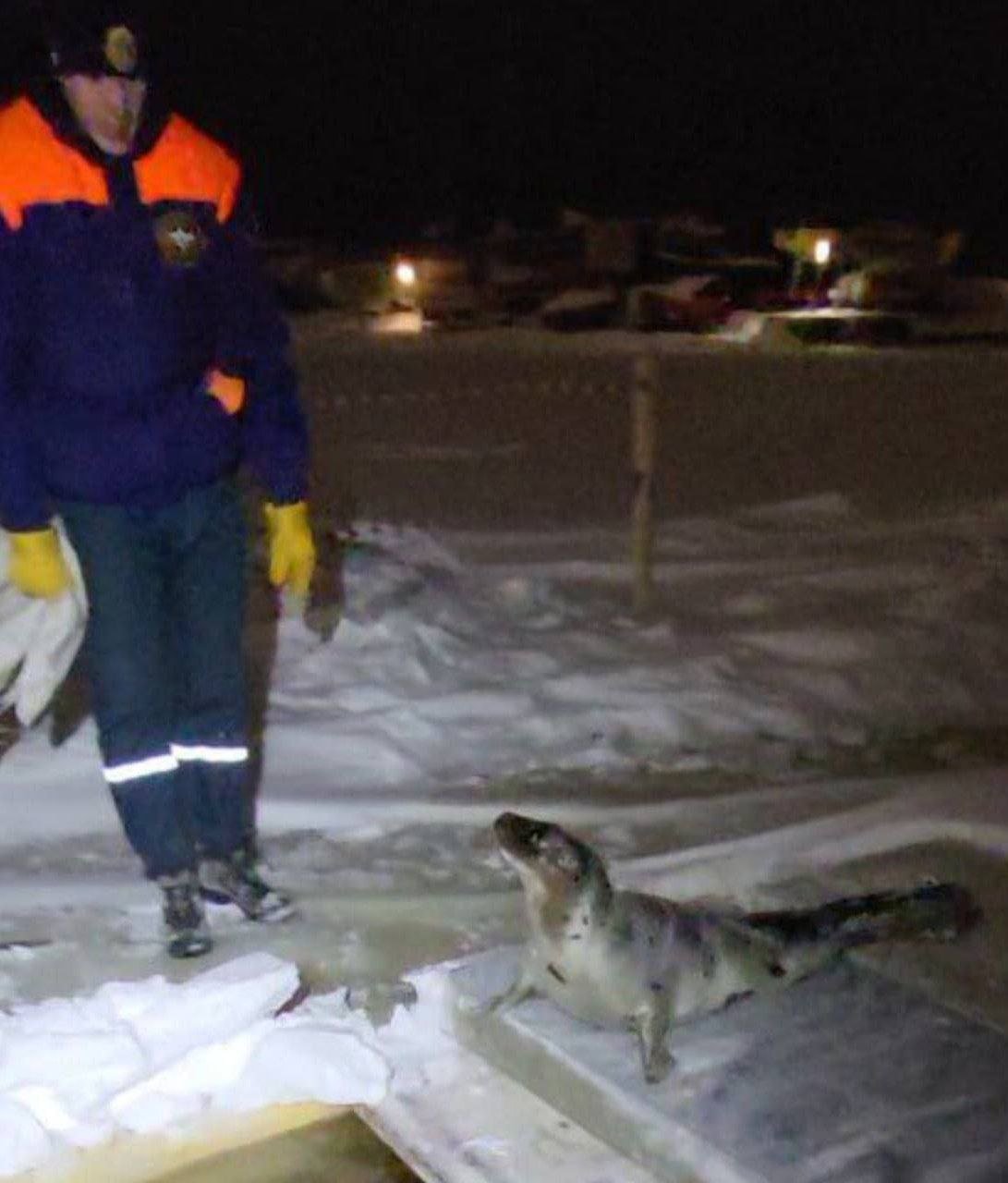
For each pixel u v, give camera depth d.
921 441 12.88
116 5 3.78
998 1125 3.11
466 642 6.64
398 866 4.71
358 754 5.49
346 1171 3.29
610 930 3.35
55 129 3.76
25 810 5.09
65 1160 3.29
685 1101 3.21
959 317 22.58
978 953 4.08
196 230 3.88
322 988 4.00
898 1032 3.46
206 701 4.29
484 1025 3.58
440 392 16.50
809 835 4.84
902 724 5.90
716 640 6.73
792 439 12.98
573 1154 3.26
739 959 3.55
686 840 4.88
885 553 8.38
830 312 22.06
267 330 4.16
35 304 3.82
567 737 5.70
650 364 7.04
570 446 12.71
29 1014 3.63
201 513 4.10
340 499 10.15
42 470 3.95
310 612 6.72
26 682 4.18
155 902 4.49
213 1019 3.58
